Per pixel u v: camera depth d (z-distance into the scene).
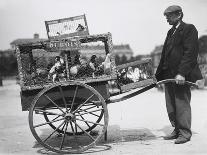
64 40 3.72
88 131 4.39
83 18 3.85
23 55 3.80
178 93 3.94
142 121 5.74
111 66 3.71
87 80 3.71
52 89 3.72
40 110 3.66
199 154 3.42
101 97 3.63
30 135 4.90
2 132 5.19
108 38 3.72
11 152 3.89
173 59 3.98
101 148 3.87
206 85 12.99
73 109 3.94
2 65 38.25
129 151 3.66
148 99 10.16
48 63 3.86
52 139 4.50
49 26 3.85
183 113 3.95
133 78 3.88
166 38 4.15
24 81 3.71
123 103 9.16
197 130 4.66
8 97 13.82
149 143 4.01
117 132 4.81
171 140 4.13
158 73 4.20
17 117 6.94
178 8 3.97
